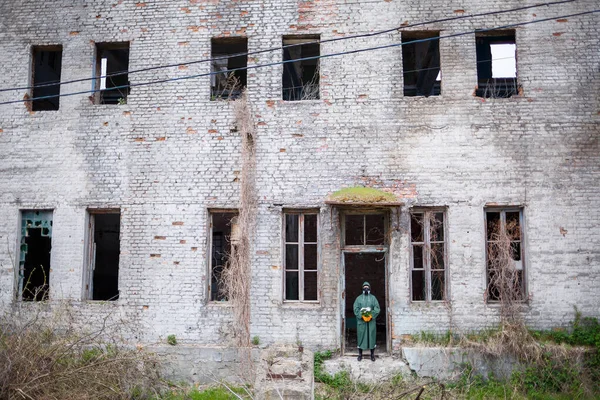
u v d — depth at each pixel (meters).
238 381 10.27
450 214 10.63
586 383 9.49
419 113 10.89
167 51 11.45
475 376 9.95
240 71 13.80
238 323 10.52
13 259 11.21
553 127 10.70
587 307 10.24
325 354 10.43
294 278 11.29
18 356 7.87
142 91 11.42
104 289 16.48
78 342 8.98
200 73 11.40
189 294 10.84
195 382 10.39
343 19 11.19
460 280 10.49
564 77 10.79
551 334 10.17
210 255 11.13
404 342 10.42
